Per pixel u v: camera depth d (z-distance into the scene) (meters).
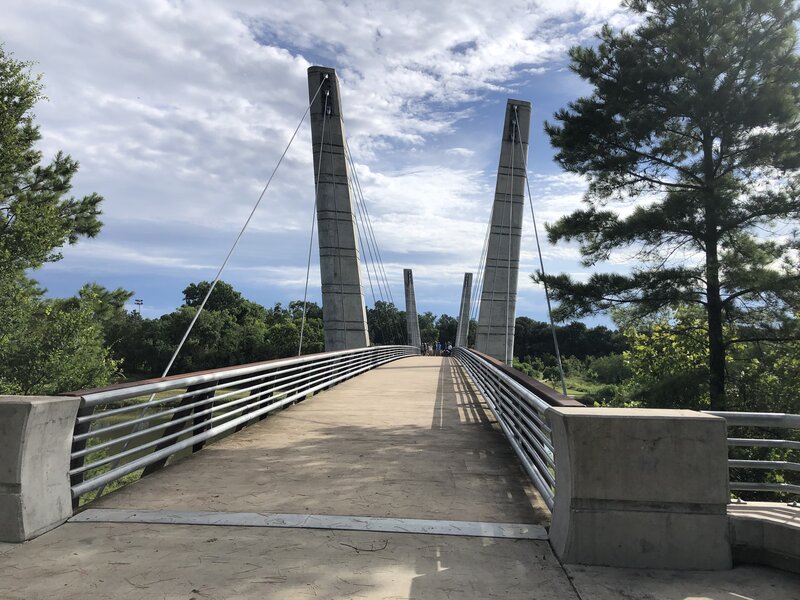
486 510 4.61
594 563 3.49
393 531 4.07
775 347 14.11
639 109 13.98
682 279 13.12
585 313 13.60
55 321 16.95
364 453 6.75
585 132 13.98
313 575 3.33
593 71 14.26
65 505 4.19
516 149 32.34
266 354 73.19
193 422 6.75
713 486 3.46
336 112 25.12
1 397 4.11
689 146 14.35
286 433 8.03
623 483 3.50
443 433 8.22
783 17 12.74
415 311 72.06
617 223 13.55
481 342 30.83
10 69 14.05
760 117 12.30
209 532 4.01
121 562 3.48
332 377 15.50
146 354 67.62
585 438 3.54
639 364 18.95
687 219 12.93
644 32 14.14
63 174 18.02
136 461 5.27
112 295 20.53
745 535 3.52
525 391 5.86
